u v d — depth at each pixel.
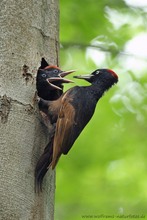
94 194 14.41
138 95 15.12
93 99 10.47
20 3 9.66
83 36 15.16
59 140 9.20
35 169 8.85
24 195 8.54
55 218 14.16
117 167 14.71
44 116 9.45
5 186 8.40
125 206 14.26
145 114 15.01
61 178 14.52
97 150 14.66
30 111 9.08
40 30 9.86
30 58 9.48
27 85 9.23
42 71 10.24
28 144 8.88
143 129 14.95
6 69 9.16
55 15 10.34
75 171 14.57
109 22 15.16
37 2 9.93
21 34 9.49
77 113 9.76
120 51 14.85
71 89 10.19
